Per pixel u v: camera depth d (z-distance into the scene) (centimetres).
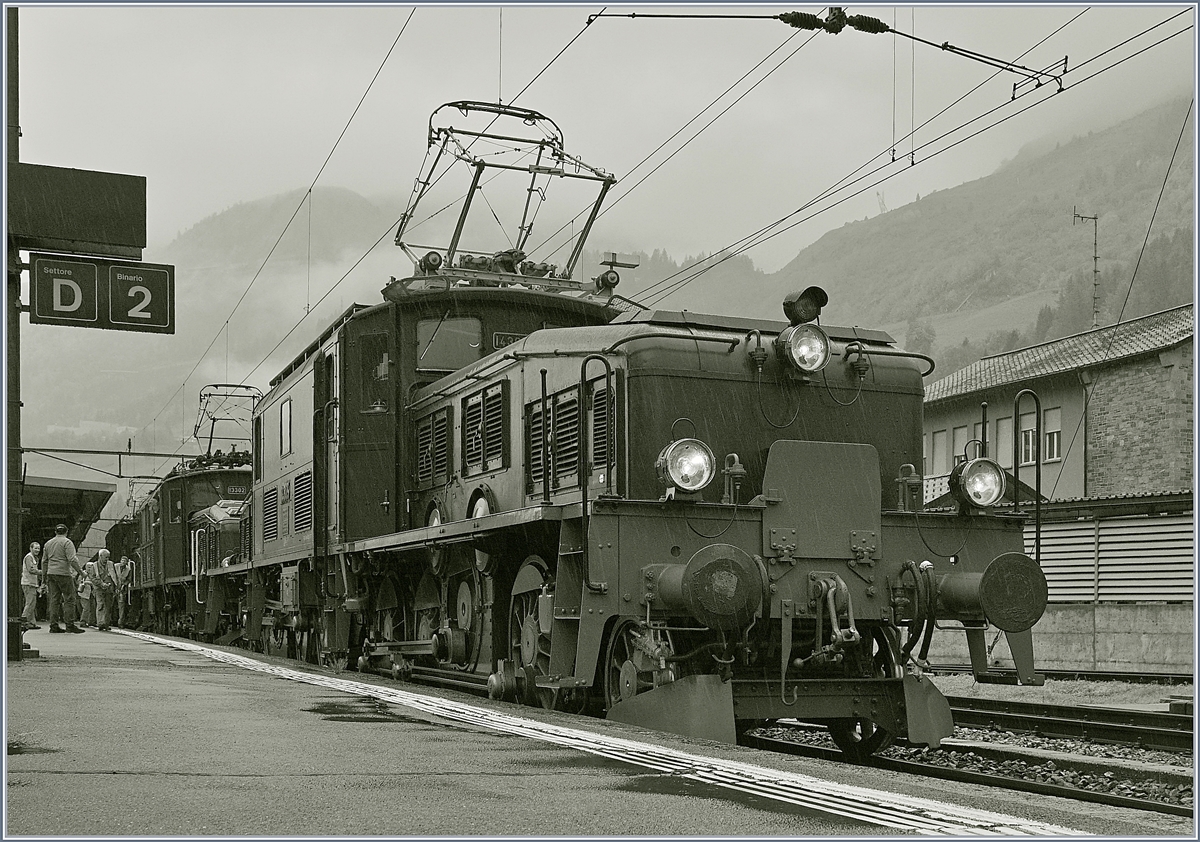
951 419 3697
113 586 3200
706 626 804
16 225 1218
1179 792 766
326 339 1534
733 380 948
